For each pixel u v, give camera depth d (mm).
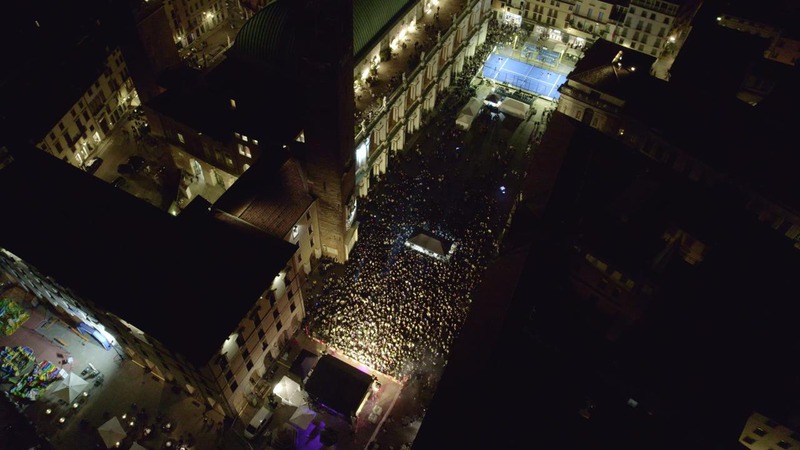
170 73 78938
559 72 111562
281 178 67188
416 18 99188
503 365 54875
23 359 62188
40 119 78688
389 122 88188
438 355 66312
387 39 90562
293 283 62438
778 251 62312
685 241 62969
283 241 58094
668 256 60594
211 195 83375
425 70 93938
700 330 56000
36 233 55406
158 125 77750
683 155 75812
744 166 71062
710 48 90062
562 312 66062
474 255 77812
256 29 75562
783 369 53375
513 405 51844
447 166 92875
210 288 51531
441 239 76562
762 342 55188
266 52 75562
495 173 91812
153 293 50688
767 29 97562
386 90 84500
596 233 64688
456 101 106438
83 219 56062
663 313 57406
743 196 71750
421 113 100188
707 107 78812
